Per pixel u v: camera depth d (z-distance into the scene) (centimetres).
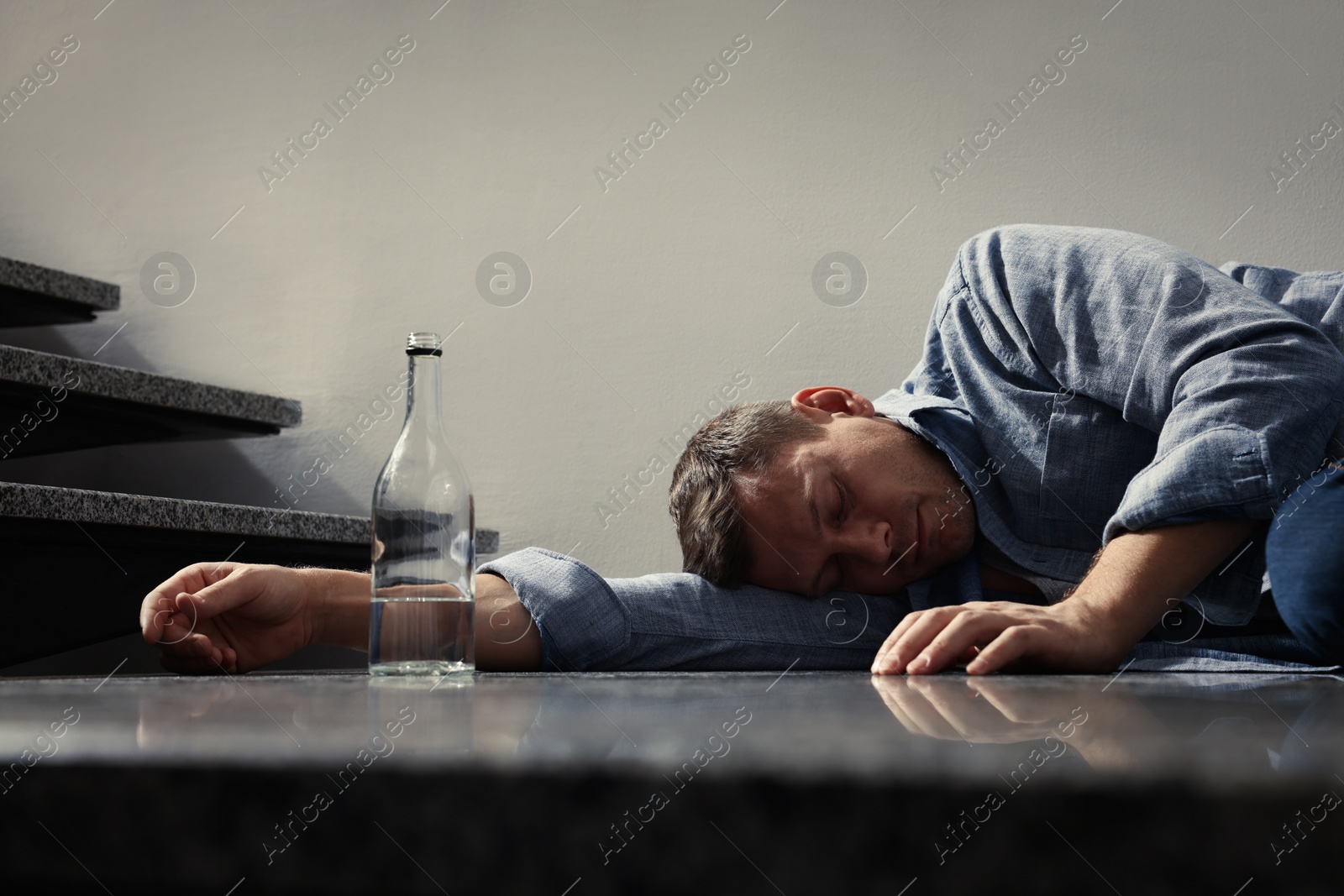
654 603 118
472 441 249
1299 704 44
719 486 125
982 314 135
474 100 258
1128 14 216
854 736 29
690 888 20
